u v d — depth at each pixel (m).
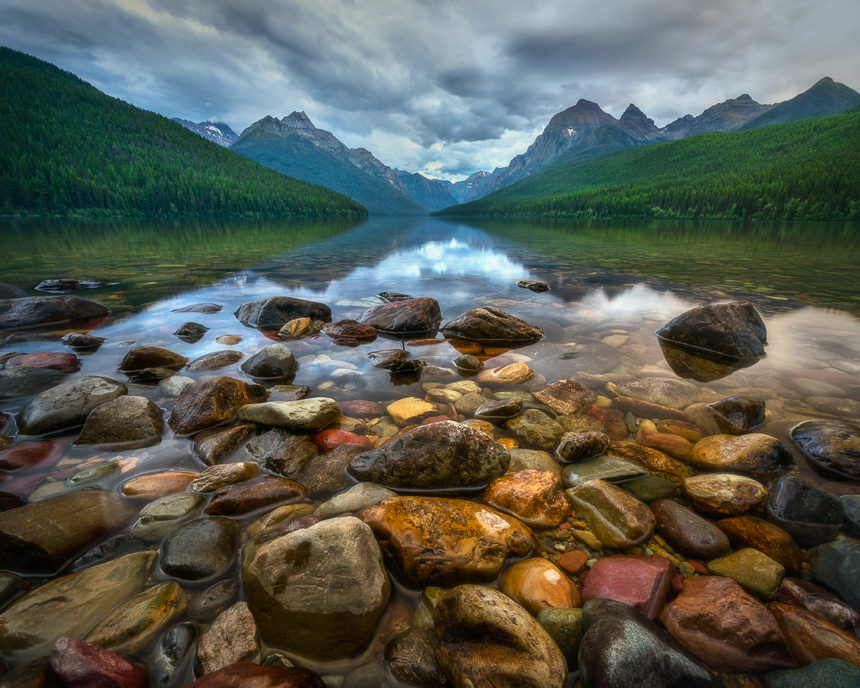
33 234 35.03
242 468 3.00
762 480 3.07
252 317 7.71
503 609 1.89
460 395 4.58
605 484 2.86
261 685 1.56
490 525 2.50
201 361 5.38
